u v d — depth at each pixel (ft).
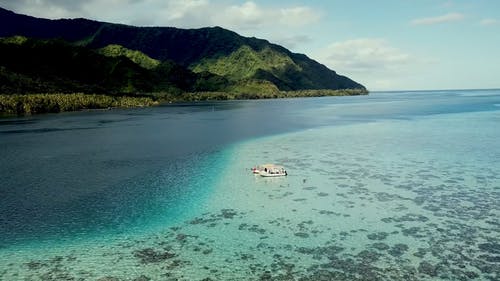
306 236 124.47
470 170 199.62
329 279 98.43
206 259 110.93
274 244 119.44
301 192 169.48
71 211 150.20
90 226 135.74
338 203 154.10
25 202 160.56
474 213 139.95
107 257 113.09
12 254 115.44
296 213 144.66
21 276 102.83
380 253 111.55
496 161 218.38
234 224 135.74
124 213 147.74
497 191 164.25
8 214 147.33
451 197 157.89
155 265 107.96
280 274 101.65
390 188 171.83
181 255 113.70
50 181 191.83
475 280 96.17
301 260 108.88
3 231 131.75
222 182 187.62
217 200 161.17
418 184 176.86
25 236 127.75
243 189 175.73
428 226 129.49
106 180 193.16
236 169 213.05
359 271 101.91
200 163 229.66
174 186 181.88
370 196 161.48
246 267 105.70
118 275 102.68
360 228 129.49
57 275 103.04
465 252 110.73
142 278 100.94
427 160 224.53
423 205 149.48
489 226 128.36
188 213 147.13
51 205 156.97
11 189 178.60
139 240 124.36
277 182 185.57
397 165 213.87
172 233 129.39
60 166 223.71
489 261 105.29
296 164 221.87
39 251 117.19
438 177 187.83
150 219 141.59
